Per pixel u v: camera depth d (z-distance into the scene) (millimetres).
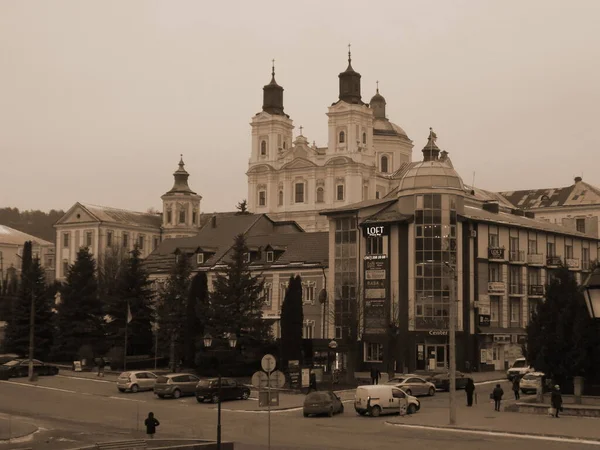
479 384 68500
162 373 69875
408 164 159250
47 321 90250
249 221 105375
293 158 154500
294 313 70562
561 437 36062
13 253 179375
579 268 94750
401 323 77562
